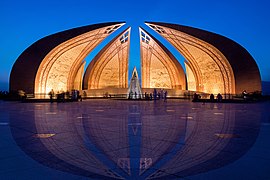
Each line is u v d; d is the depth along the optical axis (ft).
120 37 109.29
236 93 96.32
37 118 25.63
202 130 17.76
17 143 13.33
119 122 22.27
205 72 112.27
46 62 96.58
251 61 94.32
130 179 8.04
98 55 113.19
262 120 24.43
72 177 8.19
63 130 17.69
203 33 91.45
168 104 57.21
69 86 112.98
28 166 9.35
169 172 8.70
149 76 129.08
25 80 92.84
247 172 8.65
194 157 10.59
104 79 126.93
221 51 92.94
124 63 124.36
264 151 11.59
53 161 10.01
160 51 116.57
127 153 11.22
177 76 124.26
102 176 8.30
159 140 14.10
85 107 44.78
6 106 48.29
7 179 7.98
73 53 103.60
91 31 91.30
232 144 13.12
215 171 8.77
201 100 75.82
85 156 10.73
